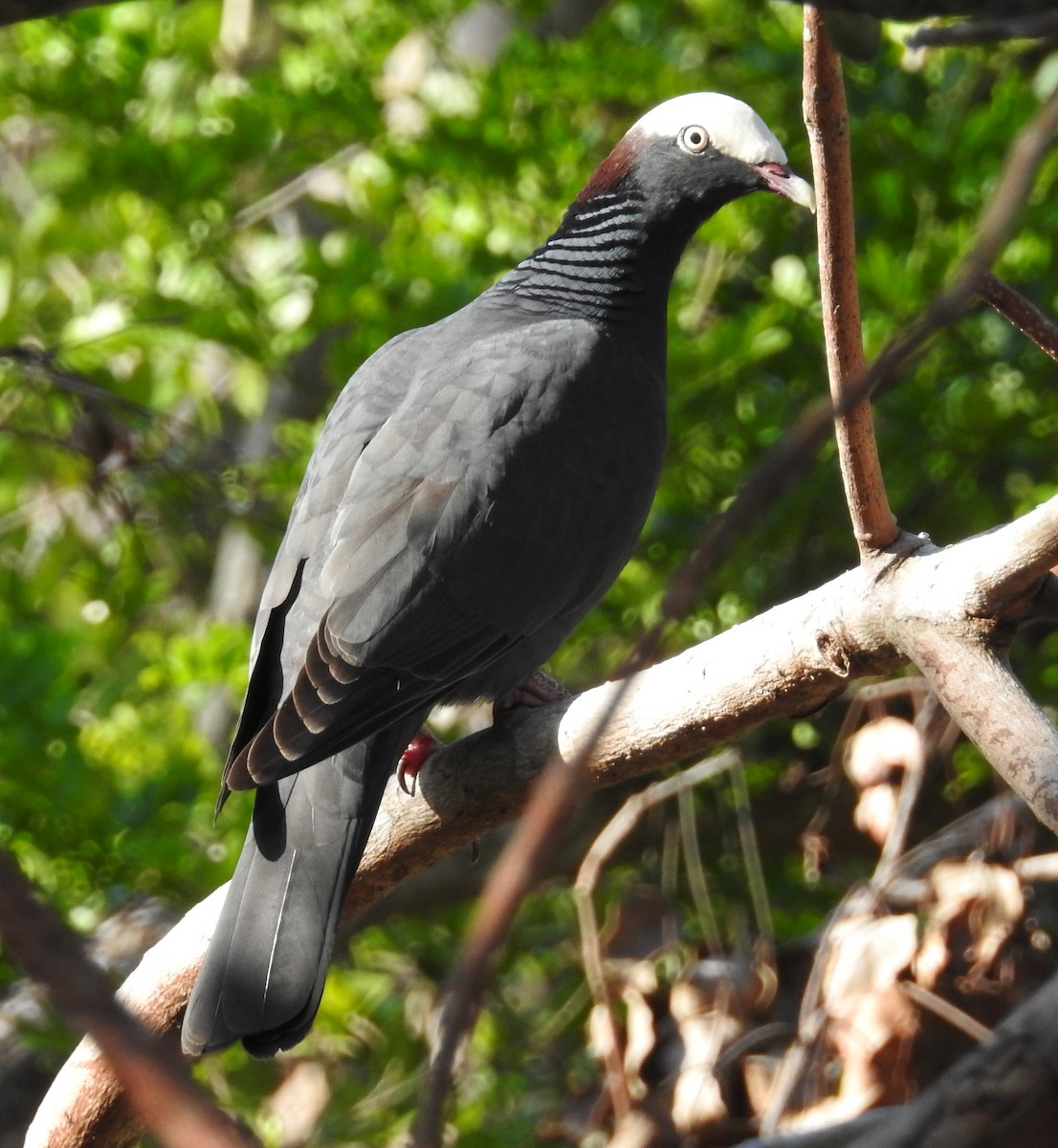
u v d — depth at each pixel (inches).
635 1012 306.3
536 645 270.8
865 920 286.4
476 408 270.5
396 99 516.1
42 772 441.7
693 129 305.6
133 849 438.0
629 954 349.4
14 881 53.9
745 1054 303.7
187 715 510.6
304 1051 450.3
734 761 348.5
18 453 521.3
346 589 250.4
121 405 388.2
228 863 447.5
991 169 434.6
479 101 476.1
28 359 371.9
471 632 256.4
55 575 530.9
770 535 457.7
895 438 459.5
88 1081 228.7
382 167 488.7
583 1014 458.3
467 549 258.2
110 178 484.1
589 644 483.2
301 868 228.4
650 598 452.1
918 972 275.3
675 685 207.2
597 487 276.1
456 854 462.6
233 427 666.8
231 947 223.1
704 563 72.0
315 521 265.0
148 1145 299.3
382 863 242.8
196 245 495.8
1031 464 474.0
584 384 280.8
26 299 533.0
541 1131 373.7
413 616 251.0
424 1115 64.0
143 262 487.8
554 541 268.5
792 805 455.5
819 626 194.9
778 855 459.2
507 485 264.2
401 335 302.7
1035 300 455.2
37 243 501.0
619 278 307.3
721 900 450.6
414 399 273.1
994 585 178.4
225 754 577.0
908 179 447.2
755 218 455.8
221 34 554.6
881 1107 269.1
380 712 238.8
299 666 250.8
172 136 499.8
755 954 337.4
